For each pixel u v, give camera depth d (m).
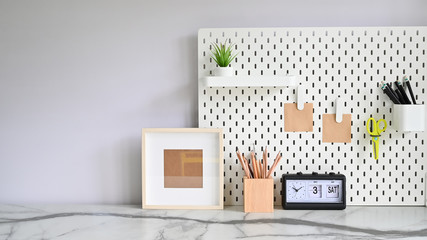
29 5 1.81
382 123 1.75
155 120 1.81
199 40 1.75
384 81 1.74
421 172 1.75
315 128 1.76
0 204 1.83
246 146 1.77
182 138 1.75
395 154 1.75
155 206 1.74
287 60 1.74
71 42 1.81
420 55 1.73
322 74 1.74
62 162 1.83
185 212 1.69
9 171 1.83
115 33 1.80
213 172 1.74
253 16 1.78
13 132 1.83
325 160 1.76
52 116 1.83
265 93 1.76
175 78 1.80
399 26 1.74
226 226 1.52
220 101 1.76
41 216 1.66
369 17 1.76
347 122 1.75
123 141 1.82
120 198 1.83
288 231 1.46
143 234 1.45
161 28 1.79
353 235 1.42
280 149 1.77
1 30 1.82
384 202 1.76
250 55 1.75
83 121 1.82
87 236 1.43
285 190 1.70
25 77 1.82
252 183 1.68
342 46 1.74
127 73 1.81
